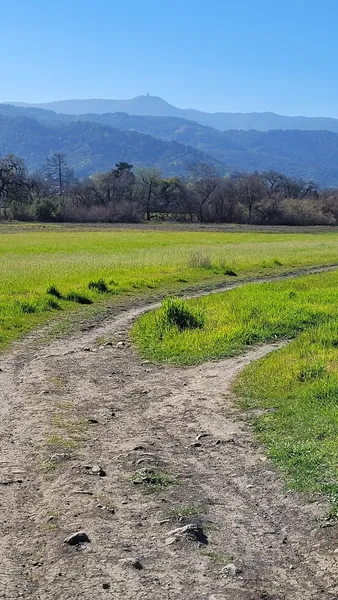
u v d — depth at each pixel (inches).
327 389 398.9
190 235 2760.8
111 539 232.1
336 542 230.4
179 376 494.9
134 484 282.7
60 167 7150.6
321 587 204.5
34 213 4087.1
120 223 4072.3
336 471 286.8
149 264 1350.9
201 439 349.4
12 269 1218.6
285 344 588.1
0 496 270.2
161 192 4800.7
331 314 698.2
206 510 258.2
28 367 523.8
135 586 203.2
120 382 479.5
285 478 289.1
